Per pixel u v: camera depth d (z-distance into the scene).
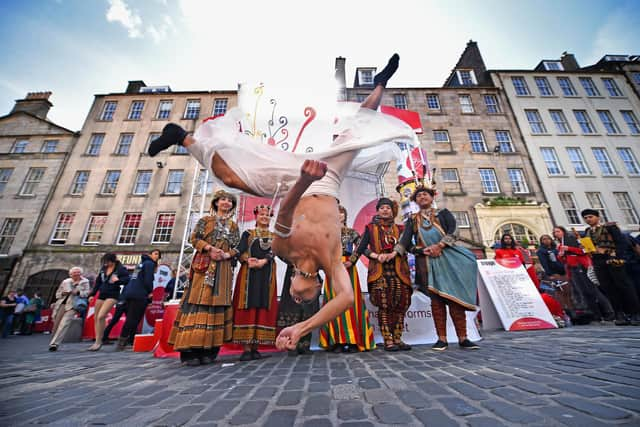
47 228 14.69
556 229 5.79
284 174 1.72
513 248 5.48
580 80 18.42
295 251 1.55
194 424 1.21
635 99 17.83
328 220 1.56
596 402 1.20
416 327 3.95
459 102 17.31
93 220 14.95
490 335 4.10
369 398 1.46
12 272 13.64
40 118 17.33
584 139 16.58
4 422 1.29
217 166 1.80
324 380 1.93
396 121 1.97
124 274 5.08
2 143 16.64
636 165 16.11
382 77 2.16
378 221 3.58
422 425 1.09
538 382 1.55
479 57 19.48
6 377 2.41
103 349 4.95
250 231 3.50
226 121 1.87
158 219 14.80
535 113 17.33
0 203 15.14
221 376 2.23
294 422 1.19
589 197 15.22
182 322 2.84
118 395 1.75
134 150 16.33
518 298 4.85
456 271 3.07
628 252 5.08
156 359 3.43
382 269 3.30
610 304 5.12
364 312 3.47
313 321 1.33
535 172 15.52
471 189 14.96
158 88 19.77
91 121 17.28
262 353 3.58
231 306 3.12
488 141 16.30
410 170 6.69
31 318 10.30
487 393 1.42
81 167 16.03
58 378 2.34
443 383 1.66
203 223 3.13
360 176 5.56
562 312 5.12
